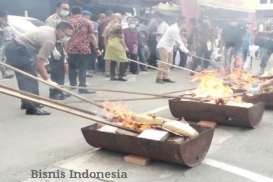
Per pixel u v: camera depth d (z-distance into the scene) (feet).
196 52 46.21
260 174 15.93
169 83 37.50
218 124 22.45
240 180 15.31
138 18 48.60
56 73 28.53
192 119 22.71
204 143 16.63
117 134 16.53
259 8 79.25
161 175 15.52
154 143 15.69
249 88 26.18
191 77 41.68
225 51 46.78
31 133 20.61
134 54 41.93
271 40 47.75
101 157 17.21
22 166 16.25
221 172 15.98
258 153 18.29
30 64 23.31
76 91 31.35
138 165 16.38
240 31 46.21
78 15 30.63
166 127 16.29
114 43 36.65
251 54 52.70
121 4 50.16
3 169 15.92
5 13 36.04
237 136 20.65
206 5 52.90
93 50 31.55
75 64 30.66
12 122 22.56
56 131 21.04
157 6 51.52
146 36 44.60
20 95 15.08
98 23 41.27
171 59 37.68
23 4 45.03
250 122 21.49
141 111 25.88
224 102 21.83
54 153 17.74
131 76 40.93
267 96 26.30
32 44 23.04
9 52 23.12
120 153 17.62
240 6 54.19
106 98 29.40
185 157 15.65
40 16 45.32
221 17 53.67
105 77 39.63
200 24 46.93
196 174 15.70
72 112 16.15
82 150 18.15
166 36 37.09
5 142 19.10
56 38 23.06
